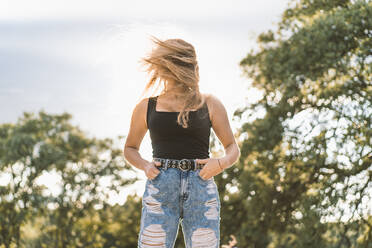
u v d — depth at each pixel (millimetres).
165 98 2314
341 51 10766
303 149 11164
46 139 21656
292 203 11734
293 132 11312
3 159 19828
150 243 2189
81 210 20219
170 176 2201
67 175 20500
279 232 11891
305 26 11273
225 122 2338
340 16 10641
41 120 22344
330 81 11055
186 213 2211
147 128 2400
